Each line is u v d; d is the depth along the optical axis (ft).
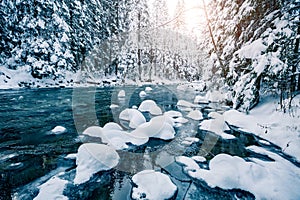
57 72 55.67
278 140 16.56
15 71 50.67
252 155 14.35
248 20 27.86
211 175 11.14
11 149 14.46
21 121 21.54
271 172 11.65
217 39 37.22
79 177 10.67
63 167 11.91
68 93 43.80
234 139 17.69
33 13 51.44
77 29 64.13
